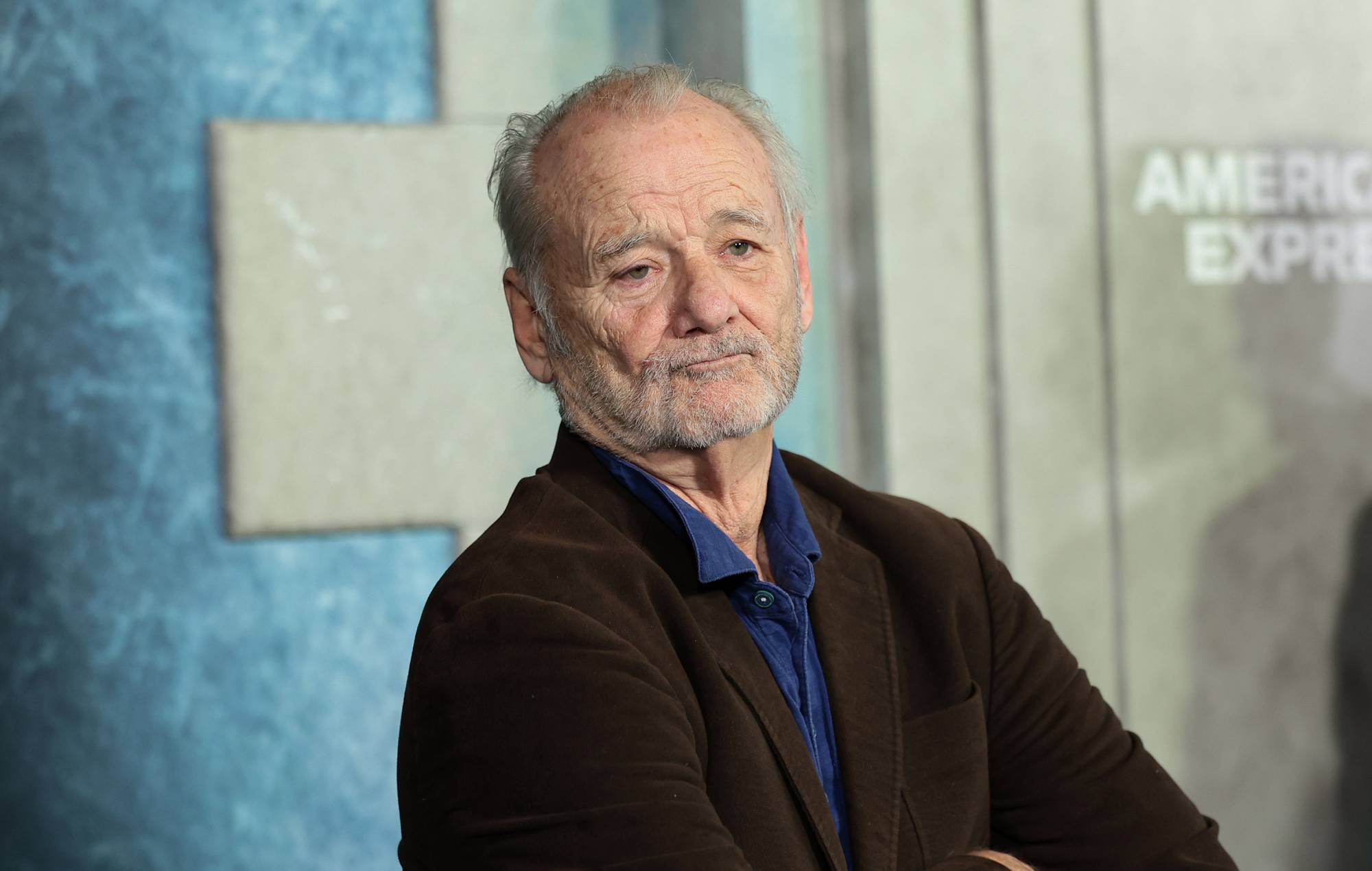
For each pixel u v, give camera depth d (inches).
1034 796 92.7
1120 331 196.7
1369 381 209.6
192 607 180.2
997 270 190.1
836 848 80.1
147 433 178.5
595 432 88.4
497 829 72.4
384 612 187.0
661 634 79.7
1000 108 189.9
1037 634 96.1
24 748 175.2
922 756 86.9
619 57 194.2
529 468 190.4
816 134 188.5
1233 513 203.6
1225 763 204.8
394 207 184.4
